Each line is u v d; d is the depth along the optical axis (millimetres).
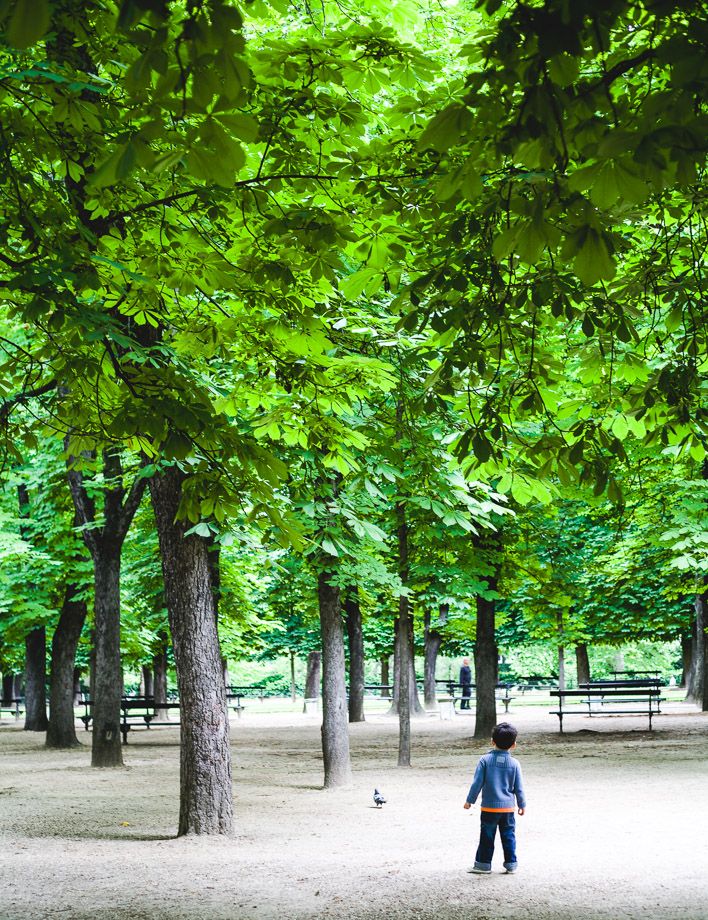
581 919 7258
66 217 7145
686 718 29344
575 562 25062
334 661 16656
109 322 6699
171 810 13836
